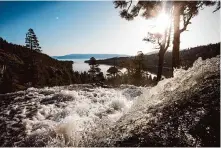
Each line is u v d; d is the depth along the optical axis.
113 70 51.03
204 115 2.04
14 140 3.42
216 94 2.26
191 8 8.86
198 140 1.80
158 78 13.03
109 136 2.57
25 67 54.44
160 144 1.96
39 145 3.10
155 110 2.71
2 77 42.72
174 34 10.20
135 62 34.03
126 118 3.01
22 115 4.68
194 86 2.77
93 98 6.38
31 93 6.96
